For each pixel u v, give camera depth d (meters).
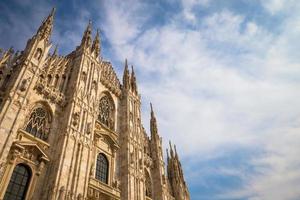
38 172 29.36
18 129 29.27
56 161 31.22
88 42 49.50
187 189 63.09
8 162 26.86
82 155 34.78
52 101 36.44
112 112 52.22
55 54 41.88
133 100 59.12
